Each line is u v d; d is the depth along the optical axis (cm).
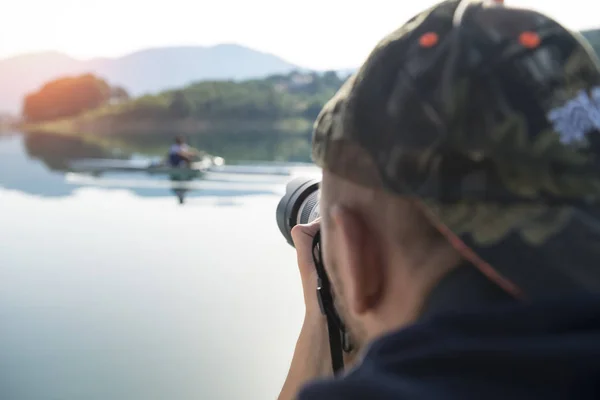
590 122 48
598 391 39
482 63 48
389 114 50
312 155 58
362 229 52
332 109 56
